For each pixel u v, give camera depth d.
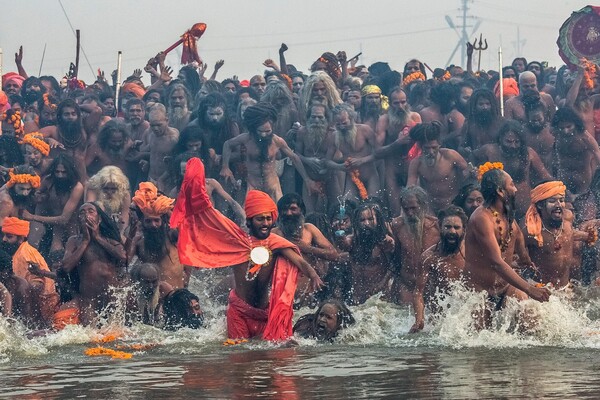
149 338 14.39
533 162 22.81
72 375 10.77
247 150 23.64
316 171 23.77
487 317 13.81
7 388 10.00
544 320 13.29
